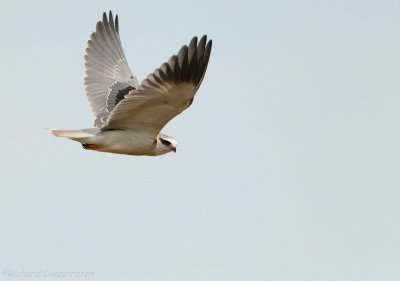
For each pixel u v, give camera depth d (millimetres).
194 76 11680
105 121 14406
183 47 11508
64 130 12742
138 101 12062
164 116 12414
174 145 13609
